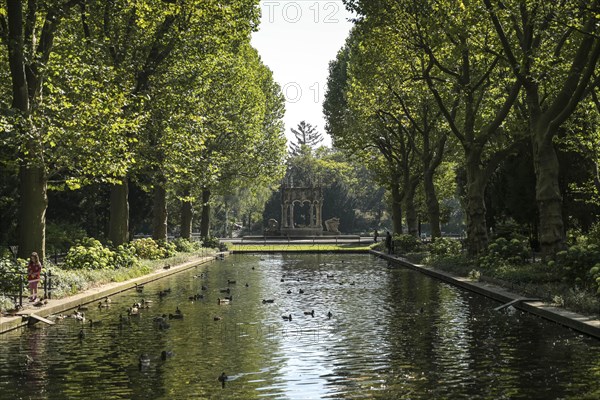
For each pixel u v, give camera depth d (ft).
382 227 427.74
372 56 130.41
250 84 170.71
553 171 82.74
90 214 164.76
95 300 76.43
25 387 35.94
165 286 95.86
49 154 82.12
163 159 111.04
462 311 64.80
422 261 130.93
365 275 114.52
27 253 80.53
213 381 36.94
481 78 111.65
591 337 48.24
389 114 153.17
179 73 114.83
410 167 188.55
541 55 80.38
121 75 102.17
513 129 118.32
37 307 63.52
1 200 122.01
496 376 36.94
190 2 102.17
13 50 79.20
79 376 38.40
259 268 137.08
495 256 97.55
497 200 151.43
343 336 51.57
